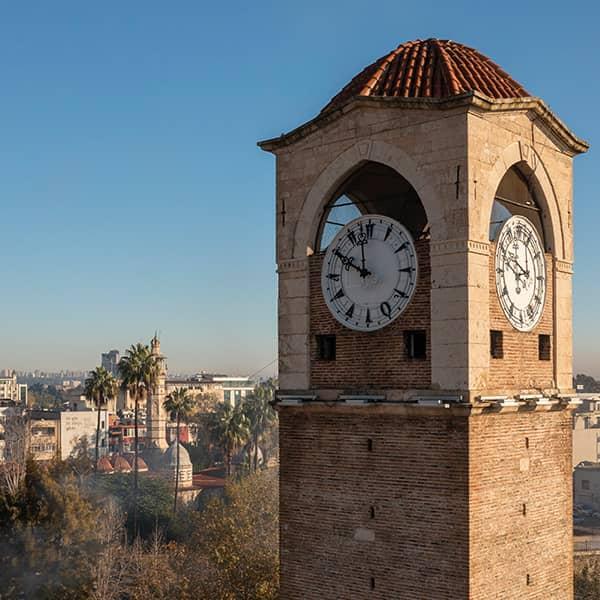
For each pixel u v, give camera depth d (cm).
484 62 2641
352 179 2527
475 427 2170
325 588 2395
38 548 7106
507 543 2262
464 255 2181
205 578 6391
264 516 7319
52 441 15950
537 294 2470
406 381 2273
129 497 10794
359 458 2348
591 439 16612
